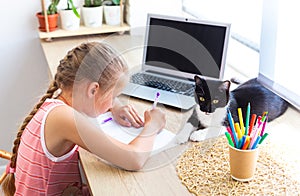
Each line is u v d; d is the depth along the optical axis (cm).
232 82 160
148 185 107
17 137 134
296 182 106
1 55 221
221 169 112
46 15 204
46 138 119
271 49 146
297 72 137
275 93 147
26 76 229
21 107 236
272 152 119
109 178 110
